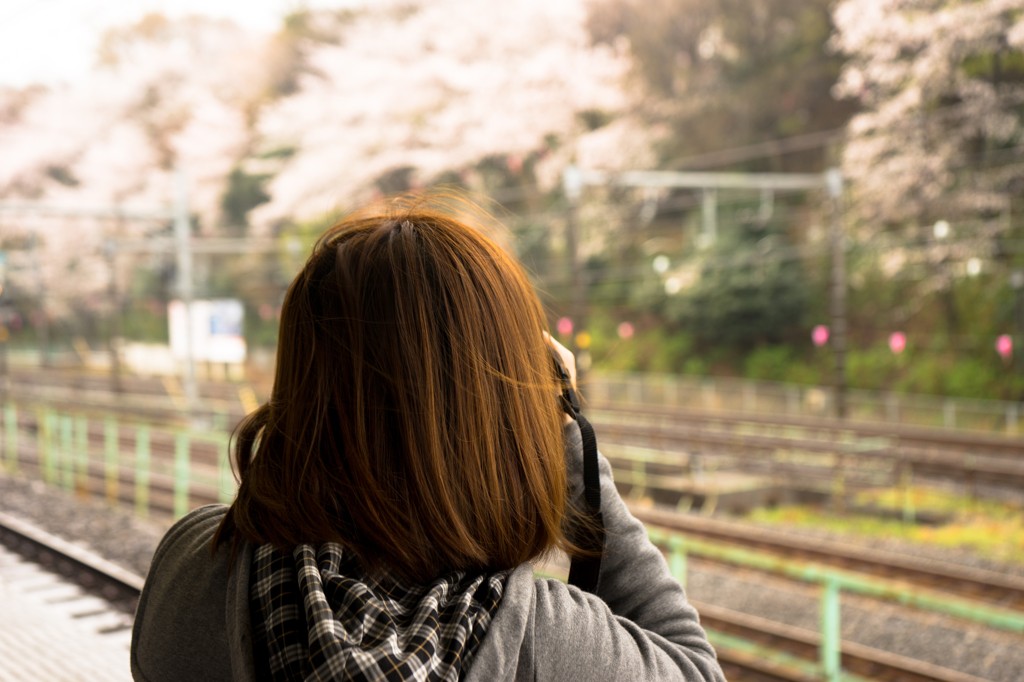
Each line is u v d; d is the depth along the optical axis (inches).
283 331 35.8
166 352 1796.3
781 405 873.5
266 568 31.6
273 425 34.8
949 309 1018.7
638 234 1407.5
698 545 193.6
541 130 1378.0
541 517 32.9
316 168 1471.5
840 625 259.6
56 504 400.2
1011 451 564.7
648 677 30.9
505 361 33.4
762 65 1357.0
